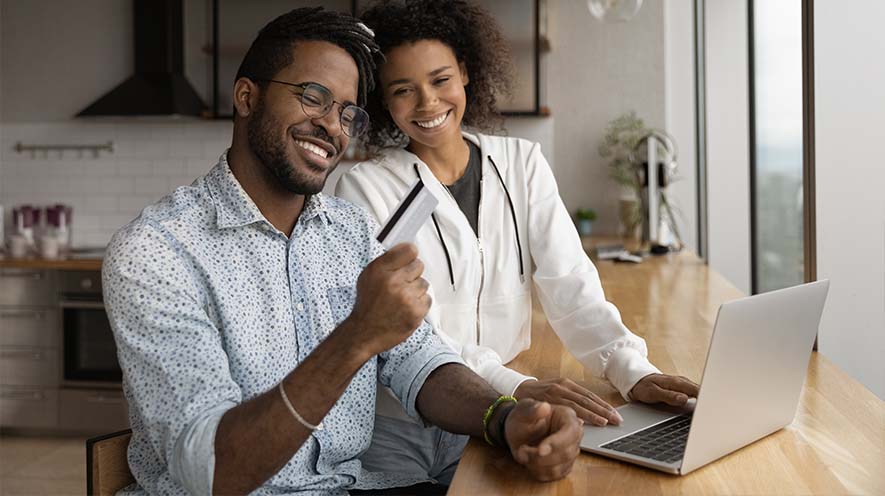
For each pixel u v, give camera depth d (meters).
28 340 4.55
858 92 1.97
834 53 1.97
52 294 4.52
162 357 1.21
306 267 1.43
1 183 5.47
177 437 1.17
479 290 1.86
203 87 5.23
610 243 4.58
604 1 4.07
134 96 5.02
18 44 5.41
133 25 5.19
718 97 4.48
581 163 5.31
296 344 1.39
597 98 5.27
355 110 1.39
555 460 1.13
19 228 4.73
